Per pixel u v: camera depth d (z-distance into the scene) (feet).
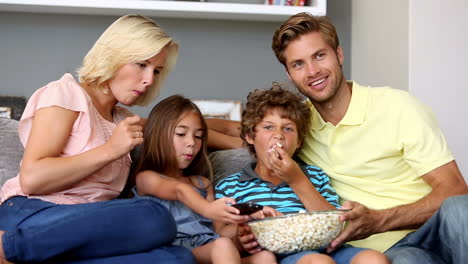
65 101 5.32
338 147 5.85
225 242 4.94
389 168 5.67
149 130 6.20
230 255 4.84
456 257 4.53
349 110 5.77
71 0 8.22
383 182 5.73
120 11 8.58
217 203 4.99
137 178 6.05
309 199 5.38
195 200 5.37
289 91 6.21
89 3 8.25
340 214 4.71
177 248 4.75
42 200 5.10
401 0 8.18
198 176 6.43
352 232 4.89
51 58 8.80
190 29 9.12
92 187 5.39
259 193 5.74
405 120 5.54
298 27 5.71
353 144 5.77
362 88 5.90
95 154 5.09
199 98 9.11
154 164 6.15
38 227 4.40
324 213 4.63
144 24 5.73
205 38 9.16
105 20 8.91
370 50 9.05
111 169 5.62
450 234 4.57
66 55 8.83
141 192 6.05
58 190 5.17
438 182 5.32
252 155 6.44
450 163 5.38
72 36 8.85
